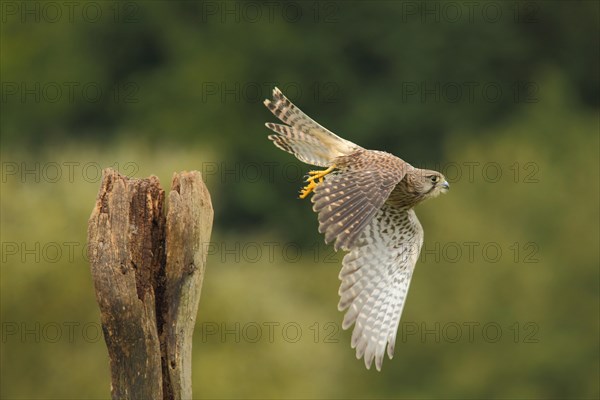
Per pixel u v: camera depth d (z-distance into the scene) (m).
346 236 8.57
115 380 9.23
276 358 18.52
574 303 27.14
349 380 26.30
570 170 29.19
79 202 18.14
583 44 38.06
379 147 33.69
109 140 32.81
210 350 18.41
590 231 27.44
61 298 17.72
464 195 28.20
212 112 33.44
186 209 9.27
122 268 9.02
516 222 27.64
